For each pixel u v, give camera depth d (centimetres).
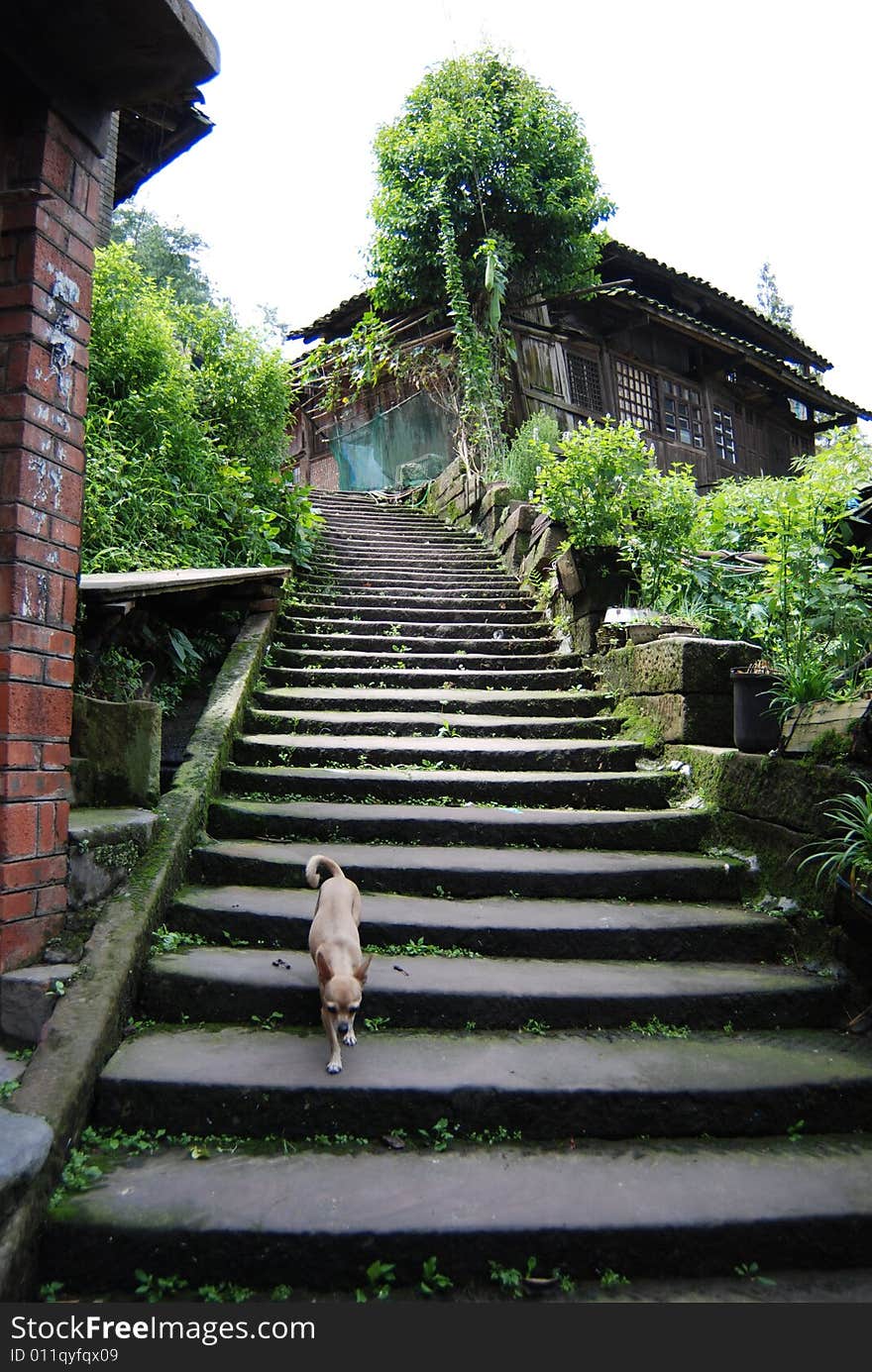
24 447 290
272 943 358
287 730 568
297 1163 252
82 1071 259
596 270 1462
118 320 688
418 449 1428
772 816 413
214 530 739
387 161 1306
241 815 445
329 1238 221
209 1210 228
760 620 517
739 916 392
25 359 293
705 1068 296
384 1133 268
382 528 1122
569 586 712
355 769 520
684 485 670
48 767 305
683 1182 251
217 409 865
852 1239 238
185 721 573
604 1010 326
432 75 1334
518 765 537
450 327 1355
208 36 309
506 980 335
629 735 569
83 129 322
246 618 700
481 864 416
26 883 295
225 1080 269
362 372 1330
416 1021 318
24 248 298
